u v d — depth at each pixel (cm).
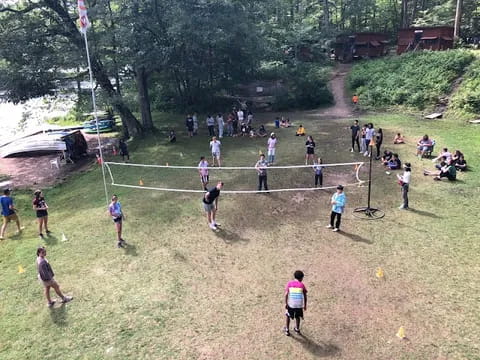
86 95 2458
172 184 1714
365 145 1869
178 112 3231
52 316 936
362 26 4647
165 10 2262
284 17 4238
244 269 1074
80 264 1143
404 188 1340
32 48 2147
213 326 873
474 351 770
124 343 838
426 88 2694
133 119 2569
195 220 1370
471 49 3020
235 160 1961
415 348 784
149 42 2275
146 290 1008
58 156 2417
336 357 775
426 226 1240
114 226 1364
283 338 829
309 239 1209
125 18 2202
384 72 3045
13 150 2458
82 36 2202
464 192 1452
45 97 2517
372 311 892
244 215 1388
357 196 1484
